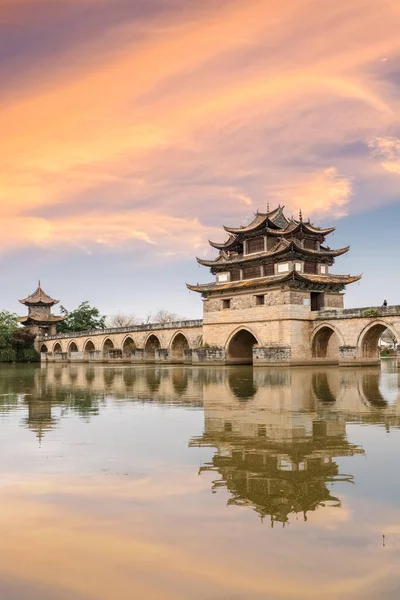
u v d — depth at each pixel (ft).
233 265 249.55
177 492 38.45
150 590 24.85
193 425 66.69
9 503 36.63
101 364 337.31
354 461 46.83
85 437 59.47
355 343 204.95
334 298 237.45
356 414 74.69
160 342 309.83
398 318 189.98
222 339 251.39
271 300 228.43
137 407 86.58
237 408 82.79
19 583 25.67
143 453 50.93
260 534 30.76
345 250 235.81
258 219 244.01
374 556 27.89
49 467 45.96
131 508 35.32
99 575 26.35
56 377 182.60
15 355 427.33
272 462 46.78
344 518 33.06
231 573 26.32
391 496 37.09
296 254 222.48
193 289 262.67
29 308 479.82
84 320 490.49
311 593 24.34
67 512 34.76
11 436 60.59
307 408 81.71
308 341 224.53
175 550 28.86
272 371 191.01
